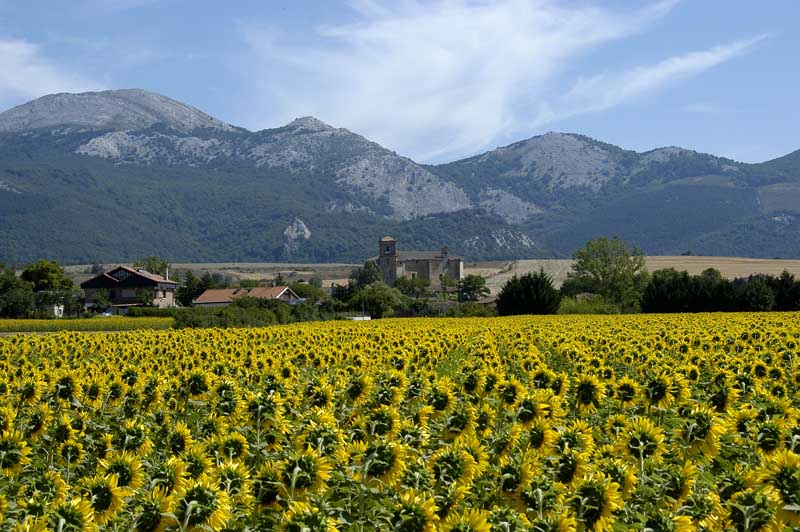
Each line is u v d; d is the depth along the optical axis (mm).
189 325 56156
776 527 6395
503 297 83625
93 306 138625
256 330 34562
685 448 8523
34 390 11914
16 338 27625
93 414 11703
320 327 40594
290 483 7023
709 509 6926
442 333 31094
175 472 6973
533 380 11609
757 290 74500
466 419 9359
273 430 9336
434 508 6316
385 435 8500
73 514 6223
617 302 123000
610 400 11414
